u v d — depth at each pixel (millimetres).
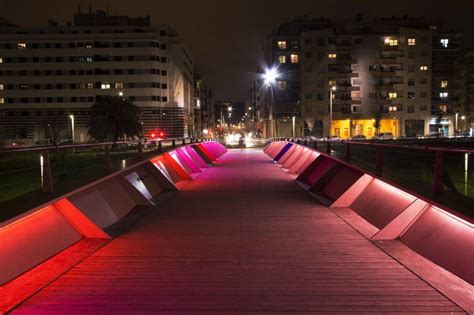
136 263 5379
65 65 77125
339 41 72500
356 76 72750
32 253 5430
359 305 4082
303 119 72688
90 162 24547
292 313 3906
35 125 76688
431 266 5180
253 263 5336
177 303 4133
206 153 21703
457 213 5117
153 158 12039
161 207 9133
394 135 73500
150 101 77750
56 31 78625
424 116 74688
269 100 81000
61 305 4137
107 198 8141
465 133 73250
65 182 7316
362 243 6242
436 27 78625
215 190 11500
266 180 13594
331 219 7867
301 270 5070
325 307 4035
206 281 4719
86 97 77188
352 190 8945
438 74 76500
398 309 3998
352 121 73250
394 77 73625
